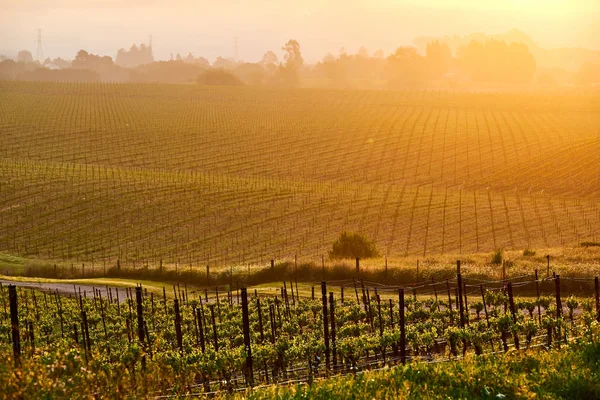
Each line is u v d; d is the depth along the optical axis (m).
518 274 63.19
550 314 41.03
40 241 113.50
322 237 109.62
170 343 42.88
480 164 176.50
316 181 159.62
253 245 107.38
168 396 19.83
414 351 34.62
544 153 186.25
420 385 17.02
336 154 192.62
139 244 110.75
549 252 77.44
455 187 153.50
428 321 41.53
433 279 65.81
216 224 119.62
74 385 16.45
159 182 147.62
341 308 50.66
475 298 55.97
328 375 28.81
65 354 17.45
